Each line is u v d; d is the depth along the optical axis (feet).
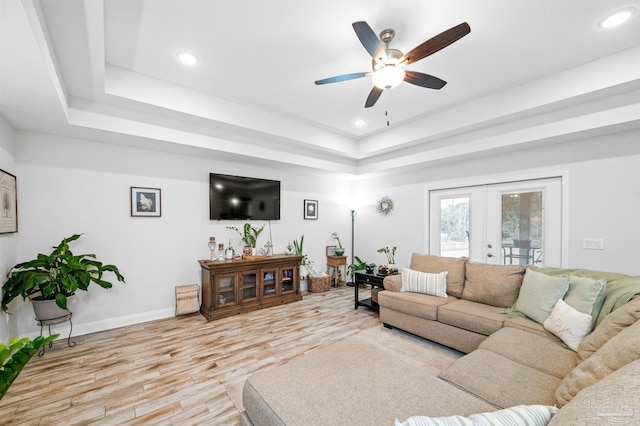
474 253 13.28
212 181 12.96
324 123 13.21
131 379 7.16
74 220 10.02
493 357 5.53
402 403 4.04
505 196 12.31
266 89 9.79
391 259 14.99
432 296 9.80
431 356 8.34
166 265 11.96
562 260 10.51
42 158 9.46
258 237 15.02
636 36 6.91
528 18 6.30
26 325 9.12
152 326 10.77
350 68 8.45
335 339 9.62
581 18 6.27
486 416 2.69
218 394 6.60
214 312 11.56
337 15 6.24
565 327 5.94
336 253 17.72
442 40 5.48
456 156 12.48
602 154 9.65
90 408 6.08
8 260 8.27
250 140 12.48
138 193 11.28
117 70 8.36
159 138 10.08
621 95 8.29
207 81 9.23
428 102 10.84
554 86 8.74
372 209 18.24
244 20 6.36
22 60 5.25
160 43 7.18
